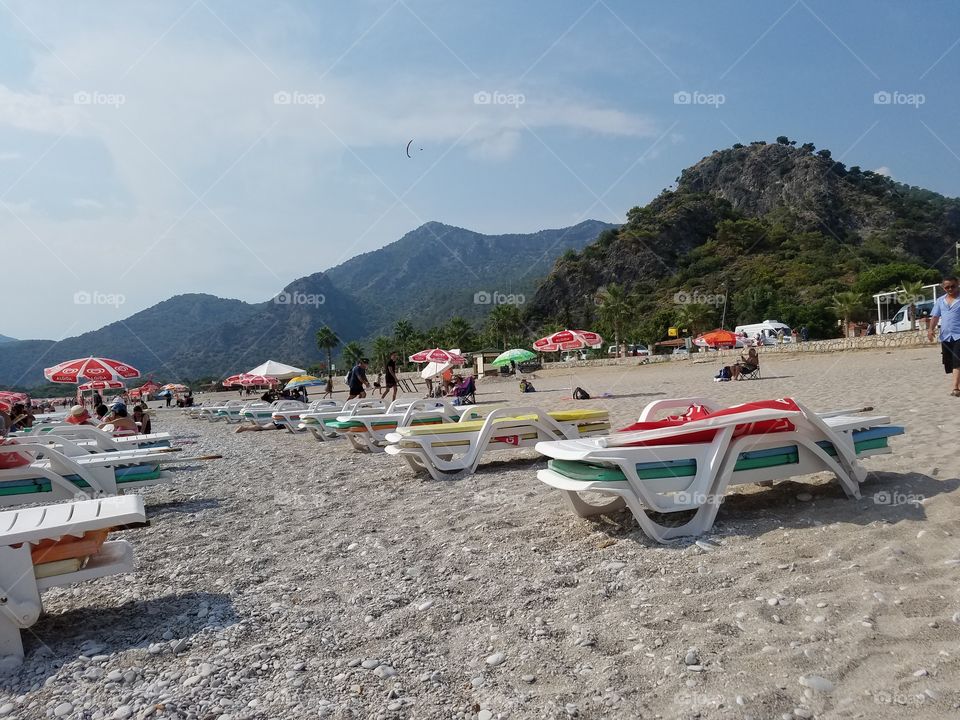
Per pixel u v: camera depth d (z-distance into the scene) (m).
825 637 2.59
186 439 16.72
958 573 3.03
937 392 10.23
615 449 4.07
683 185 191.75
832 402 10.28
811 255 126.25
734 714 2.16
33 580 3.27
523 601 3.41
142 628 3.52
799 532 3.88
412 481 7.21
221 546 5.15
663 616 3.00
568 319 143.50
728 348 48.00
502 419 7.65
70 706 2.70
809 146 180.62
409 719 2.40
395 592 3.75
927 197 168.50
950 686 2.14
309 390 63.41
